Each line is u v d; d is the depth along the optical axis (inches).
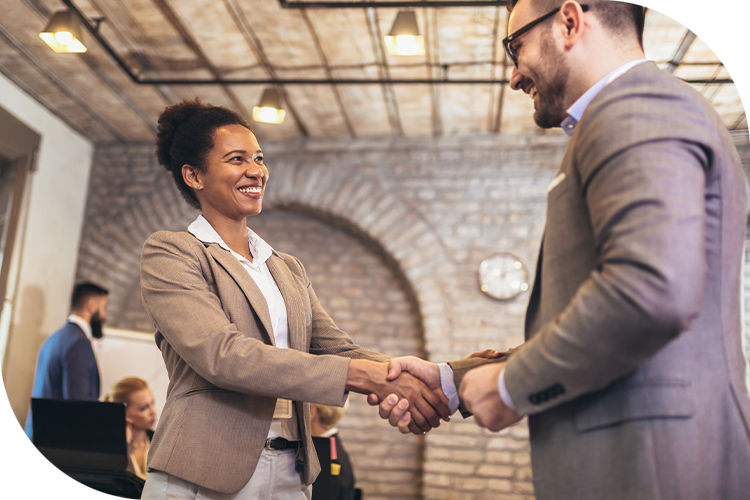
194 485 56.3
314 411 138.2
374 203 215.6
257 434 58.0
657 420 40.8
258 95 190.1
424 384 62.0
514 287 203.3
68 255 217.0
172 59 171.0
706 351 42.4
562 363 40.6
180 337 57.2
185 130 70.0
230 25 153.7
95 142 231.3
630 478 40.7
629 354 38.8
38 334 198.4
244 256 69.3
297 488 63.2
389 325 222.1
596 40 49.2
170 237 63.7
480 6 135.7
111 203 226.8
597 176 41.4
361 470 208.2
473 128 210.7
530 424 48.1
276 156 223.1
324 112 200.8
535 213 209.0
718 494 41.0
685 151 39.8
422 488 193.9
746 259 172.4
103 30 158.1
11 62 177.0
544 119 53.4
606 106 42.8
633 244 38.0
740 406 42.6
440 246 210.5
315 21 149.9
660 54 154.6
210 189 68.4
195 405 57.9
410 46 135.5
